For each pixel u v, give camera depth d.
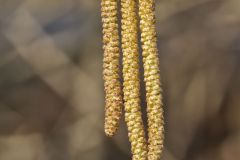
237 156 0.84
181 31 0.81
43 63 0.83
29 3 0.85
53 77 0.83
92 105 0.82
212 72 0.83
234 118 0.85
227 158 0.85
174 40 0.81
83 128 0.83
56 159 0.86
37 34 0.84
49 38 0.83
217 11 0.80
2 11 0.85
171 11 0.80
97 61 0.83
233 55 0.83
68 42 0.84
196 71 0.82
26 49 0.83
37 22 0.84
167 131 0.83
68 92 0.83
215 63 0.82
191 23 0.81
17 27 0.84
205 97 0.83
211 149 0.85
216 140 0.85
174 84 0.82
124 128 0.82
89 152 0.83
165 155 0.83
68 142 0.86
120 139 0.82
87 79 0.82
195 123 0.83
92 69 0.83
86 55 0.83
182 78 0.82
